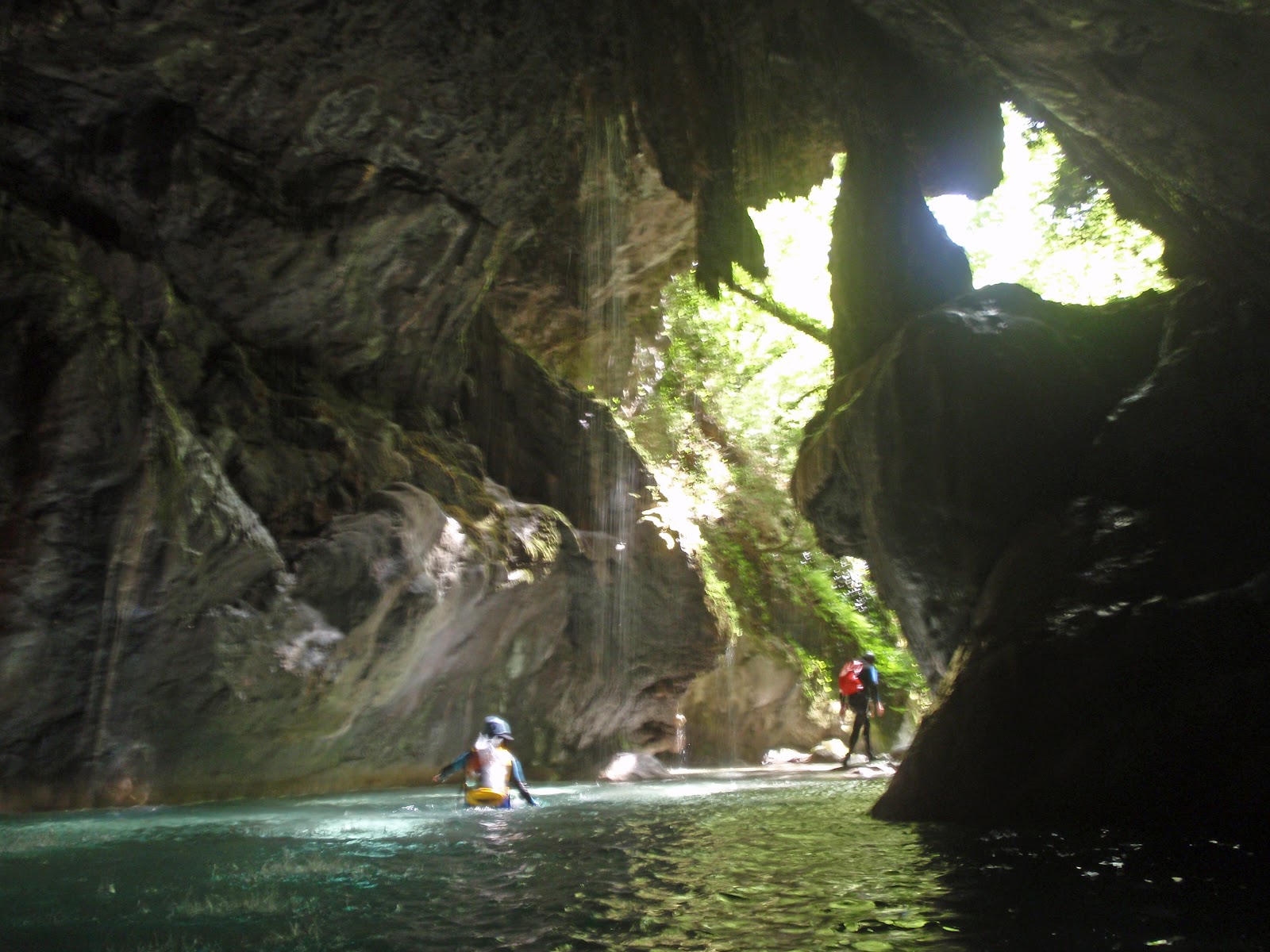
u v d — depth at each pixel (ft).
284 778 35.29
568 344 59.26
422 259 39.40
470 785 29.12
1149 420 24.76
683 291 73.61
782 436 81.61
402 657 37.32
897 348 28.55
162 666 30.53
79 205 32.65
